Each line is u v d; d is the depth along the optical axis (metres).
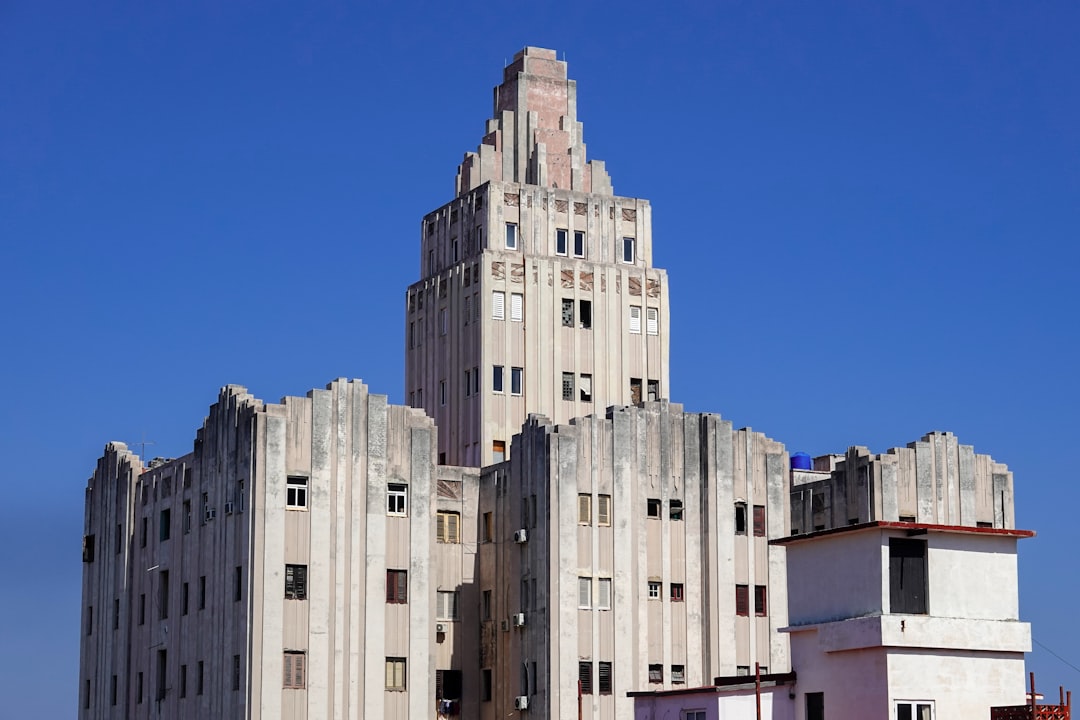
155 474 121.00
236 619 107.50
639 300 128.88
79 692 127.81
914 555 80.19
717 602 113.00
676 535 113.19
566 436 110.50
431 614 110.25
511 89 134.00
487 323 124.00
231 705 106.69
